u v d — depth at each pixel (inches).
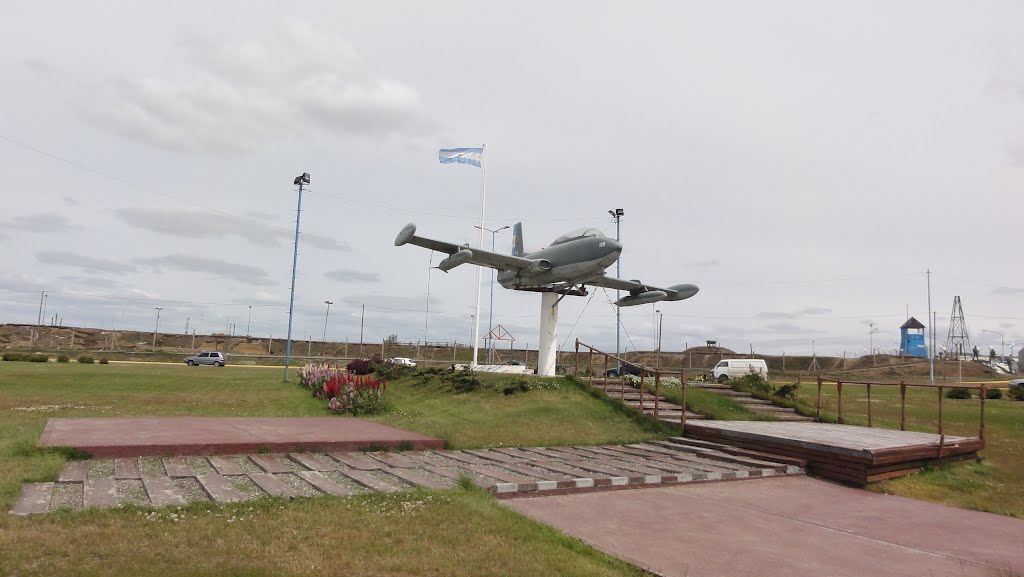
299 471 360.2
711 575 218.2
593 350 765.3
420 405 822.5
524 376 856.3
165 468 347.3
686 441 547.8
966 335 3619.6
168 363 2385.6
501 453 464.1
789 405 788.0
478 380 871.7
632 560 229.8
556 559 219.8
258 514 251.0
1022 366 3668.8
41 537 206.2
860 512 334.6
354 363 1256.2
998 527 312.0
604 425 618.2
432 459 424.2
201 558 197.0
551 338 906.1
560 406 694.5
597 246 815.1
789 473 437.1
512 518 268.1
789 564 236.2
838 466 426.9
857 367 3346.5
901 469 440.1
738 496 356.5
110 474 327.3
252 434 457.4
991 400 1296.8
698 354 3376.0
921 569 237.6
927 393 1369.3
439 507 274.2
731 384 880.3
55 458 346.3
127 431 451.8
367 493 295.4
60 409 659.4
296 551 210.5
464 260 794.2
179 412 678.5
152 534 218.5
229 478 332.2
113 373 1375.5
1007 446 614.9
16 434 418.9
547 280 882.8
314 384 985.5
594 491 349.7
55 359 2042.3
